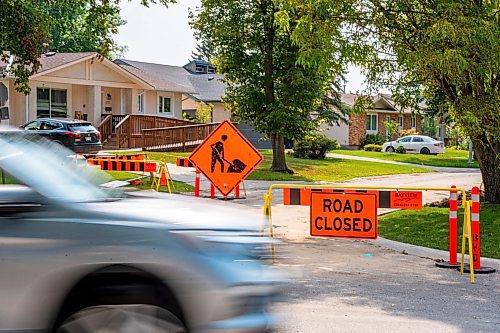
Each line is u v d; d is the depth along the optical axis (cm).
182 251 428
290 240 1227
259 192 2130
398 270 964
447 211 1559
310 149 3822
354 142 5806
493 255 1069
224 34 2709
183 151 3538
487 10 1331
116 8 2145
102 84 3822
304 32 1391
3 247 416
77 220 433
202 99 5353
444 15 1314
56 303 413
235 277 437
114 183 572
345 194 1011
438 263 998
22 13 1958
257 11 2706
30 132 535
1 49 2008
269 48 2773
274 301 471
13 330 411
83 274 416
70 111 3759
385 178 3064
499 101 1463
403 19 1473
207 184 2264
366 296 790
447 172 3534
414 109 1745
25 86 2080
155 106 4366
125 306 421
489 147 1641
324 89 2912
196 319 421
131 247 422
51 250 417
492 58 1319
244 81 2883
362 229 1008
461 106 1484
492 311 727
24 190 443
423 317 695
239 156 1525
